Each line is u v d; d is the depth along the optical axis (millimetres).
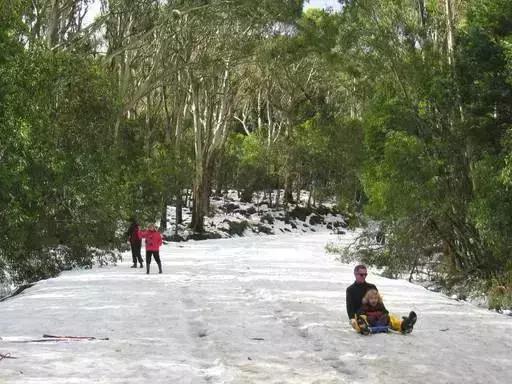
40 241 22062
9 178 17359
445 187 23234
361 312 11359
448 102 23344
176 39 43656
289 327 11711
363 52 27734
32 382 7020
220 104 56062
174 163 47844
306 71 67375
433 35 26719
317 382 7523
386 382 7660
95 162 26297
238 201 73688
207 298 15758
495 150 22188
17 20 18516
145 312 13305
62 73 24188
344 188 53312
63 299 15391
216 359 8719
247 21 42844
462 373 8281
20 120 18062
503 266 20953
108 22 38188
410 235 24062
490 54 21750
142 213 38375
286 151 66875
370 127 26844
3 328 11297
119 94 33656
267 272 23469
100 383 7141
